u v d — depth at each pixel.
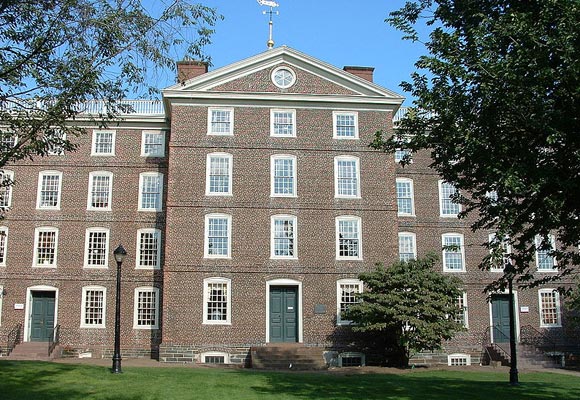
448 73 15.66
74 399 16.80
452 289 32.56
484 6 16.52
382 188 37.50
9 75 14.20
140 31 14.76
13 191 39.00
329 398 18.55
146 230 38.97
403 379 24.64
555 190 14.99
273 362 32.47
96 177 39.56
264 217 36.53
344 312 34.16
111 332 37.62
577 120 14.12
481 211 17.58
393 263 34.03
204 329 34.81
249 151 37.25
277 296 36.03
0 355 35.81
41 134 16.33
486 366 35.47
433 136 17.09
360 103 38.16
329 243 36.56
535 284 17.88
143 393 18.00
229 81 37.72
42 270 38.22
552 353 39.03
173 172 36.59
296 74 38.16
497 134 15.43
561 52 13.95
